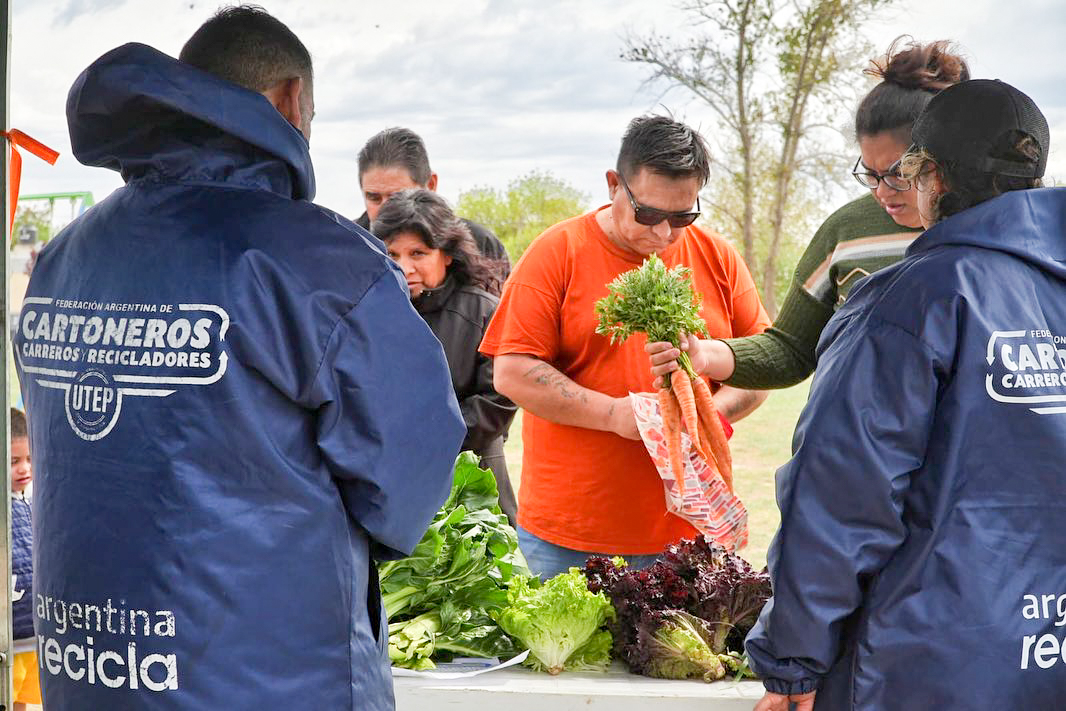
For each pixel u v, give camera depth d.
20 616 3.52
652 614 2.24
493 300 3.56
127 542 1.62
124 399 1.63
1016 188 1.87
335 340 1.65
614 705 2.11
